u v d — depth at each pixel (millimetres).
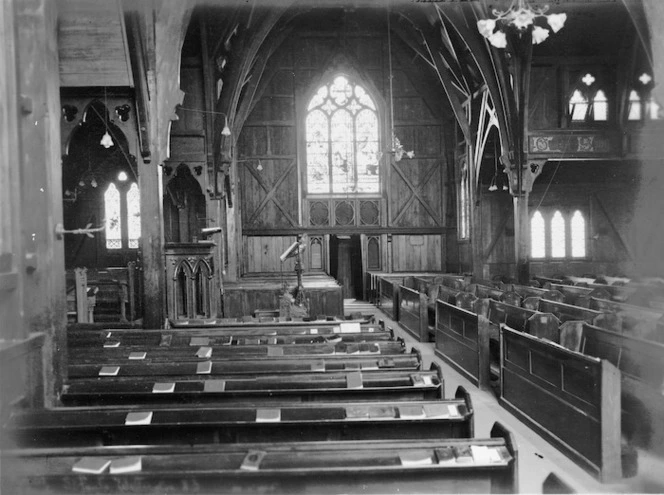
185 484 3738
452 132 25406
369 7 22812
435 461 3824
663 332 7355
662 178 17609
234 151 21969
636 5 11578
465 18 17375
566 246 23094
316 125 25562
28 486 3787
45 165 5371
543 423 7355
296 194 25219
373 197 25547
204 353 7180
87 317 12227
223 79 17266
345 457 3840
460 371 10969
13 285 4914
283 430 4844
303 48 25125
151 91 9641
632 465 6160
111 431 4785
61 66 8742
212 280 12023
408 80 25531
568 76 18609
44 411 4832
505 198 22422
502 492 3867
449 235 25656
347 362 6594
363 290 25938
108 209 21938
